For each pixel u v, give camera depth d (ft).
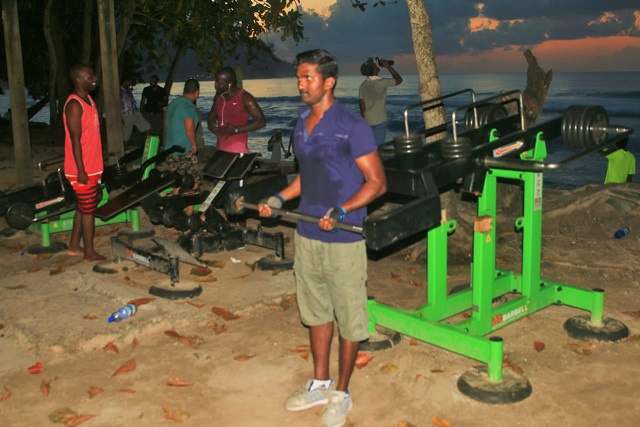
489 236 13.91
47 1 55.83
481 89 274.57
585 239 22.38
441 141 13.32
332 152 11.02
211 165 20.47
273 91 276.41
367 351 14.73
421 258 21.38
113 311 16.55
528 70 27.37
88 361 14.43
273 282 18.90
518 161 13.23
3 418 12.17
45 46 76.54
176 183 20.89
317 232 11.44
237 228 21.75
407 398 12.75
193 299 17.66
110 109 32.19
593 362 14.08
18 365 14.21
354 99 160.76
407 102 150.82
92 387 13.19
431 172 12.24
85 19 56.24
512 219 24.75
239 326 16.26
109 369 14.07
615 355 14.39
